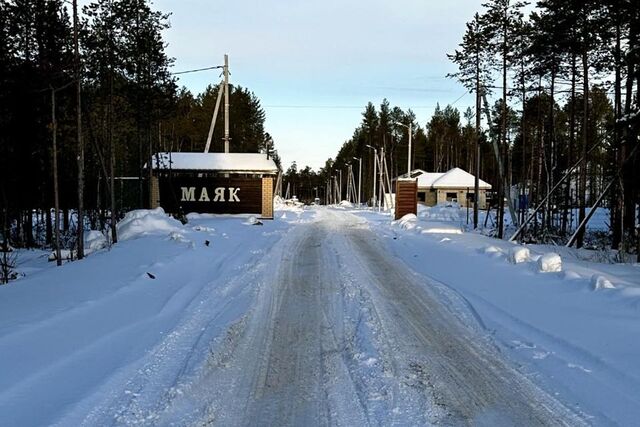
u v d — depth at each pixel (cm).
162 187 3177
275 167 3250
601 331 670
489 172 7812
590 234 2552
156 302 859
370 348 639
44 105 1875
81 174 1406
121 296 866
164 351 618
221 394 500
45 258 1619
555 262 1109
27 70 1816
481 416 451
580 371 549
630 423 426
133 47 1983
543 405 471
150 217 1948
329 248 1706
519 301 877
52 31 1823
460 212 4056
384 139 7306
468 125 7938
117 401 471
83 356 579
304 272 1215
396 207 3356
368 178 8412
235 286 1035
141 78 2122
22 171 1928
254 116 6688
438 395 497
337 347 649
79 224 1408
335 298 934
